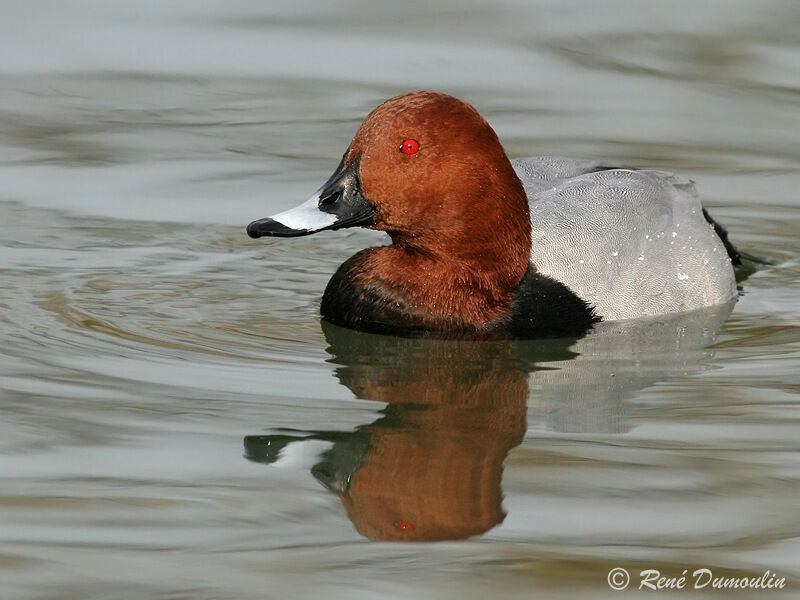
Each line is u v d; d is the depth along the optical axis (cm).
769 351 1053
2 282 1156
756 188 1420
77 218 1318
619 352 1056
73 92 1619
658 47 1720
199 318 1099
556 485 817
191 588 691
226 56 1720
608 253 1106
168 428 889
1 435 871
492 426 911
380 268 1083
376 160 1023
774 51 1698
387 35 1773
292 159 1477
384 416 923
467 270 1063
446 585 698
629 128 1540
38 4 1827
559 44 1742
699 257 1147
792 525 763
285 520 771
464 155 1034
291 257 1265
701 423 909
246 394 952
